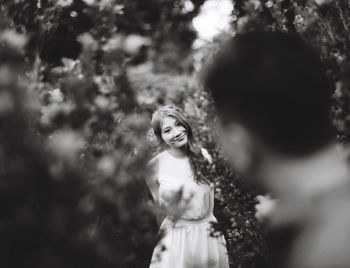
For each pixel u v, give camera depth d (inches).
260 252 82.7
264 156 29.0
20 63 56.2
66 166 50.4
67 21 84.9
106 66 86.7
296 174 28.3
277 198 29.0
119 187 63.6
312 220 26.7
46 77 72.3
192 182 140.9
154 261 105.3
